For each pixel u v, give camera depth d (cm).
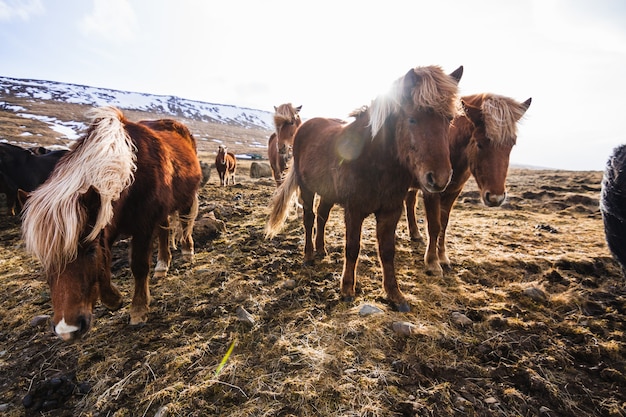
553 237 530
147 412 198
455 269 397
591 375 228
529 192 978
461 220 662
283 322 287
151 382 221
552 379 219
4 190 661
